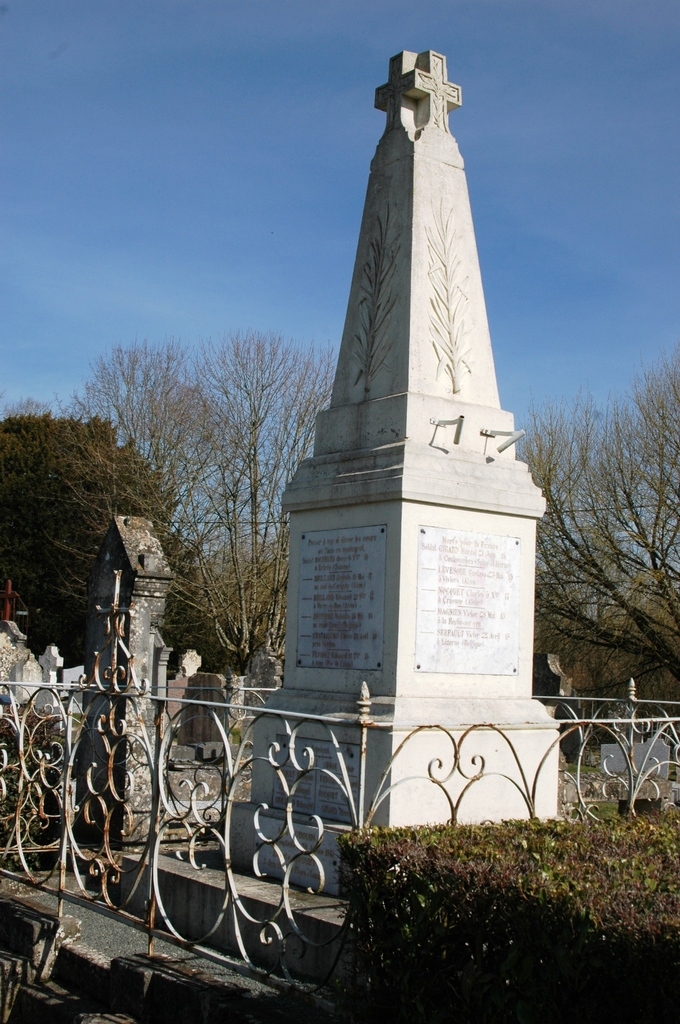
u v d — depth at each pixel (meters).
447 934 3.90
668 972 3.22
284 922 5.57
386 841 4.43
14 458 38.66
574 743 17.02
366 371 7.30
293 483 7.37
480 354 7.43
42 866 8.54
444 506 6.67
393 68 7.80
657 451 23.59
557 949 3.47
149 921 5.55
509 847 4.40
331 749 6.52
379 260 7.46
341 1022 4.68
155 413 33.97
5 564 37.84
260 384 32.09
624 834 4.79
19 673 27.59
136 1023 5.19
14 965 5.95
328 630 6.94
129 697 6.19
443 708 6.40
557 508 24.77
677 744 8.38
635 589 22.97
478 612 6.80
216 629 31.81
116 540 11.10
